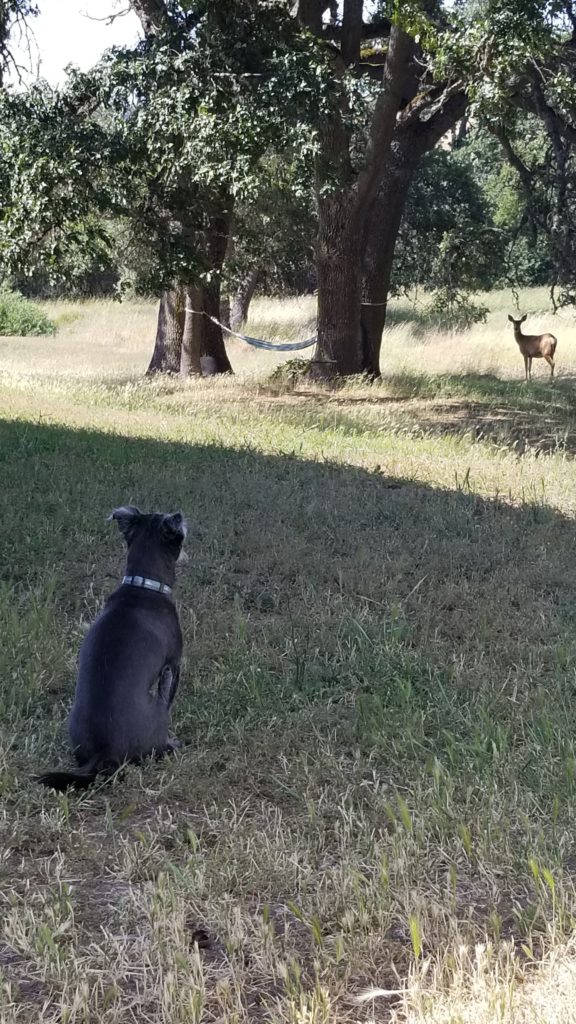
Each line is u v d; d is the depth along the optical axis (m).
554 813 3.73
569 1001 3.21
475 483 7.66
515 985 3.27
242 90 10.25
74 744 3.99
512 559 5.86
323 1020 3.20
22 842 3.71
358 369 13.99
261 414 11.06
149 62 10.21
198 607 5.14
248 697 4.38
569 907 3.46
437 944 3.40
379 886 3.51
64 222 10.56
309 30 11.06
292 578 5.59
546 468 8.29
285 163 12.24
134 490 6.75
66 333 25.28
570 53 11.61
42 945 3.35
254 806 3.92
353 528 6.26
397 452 9.00
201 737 4.21
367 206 13.25
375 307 14.05
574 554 5.95
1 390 12.58
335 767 4.04
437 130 13.66
